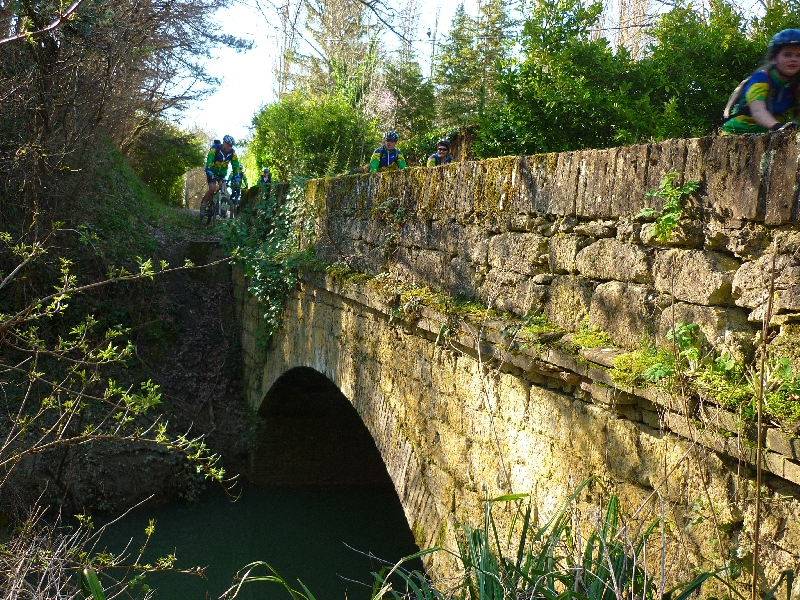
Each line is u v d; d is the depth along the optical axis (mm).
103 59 11516
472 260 5297
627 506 3564
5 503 9062
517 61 9211
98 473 11930
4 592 4824
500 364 4676
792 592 2656
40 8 7426
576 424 3977
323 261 9000
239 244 12727
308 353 9922
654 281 3543
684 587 3084
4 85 9938
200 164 26562
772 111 3688
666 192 3391
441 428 5637
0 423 11273
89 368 12828
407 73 22766
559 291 4277
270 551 12094
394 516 13648
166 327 15094
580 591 3240
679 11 9039
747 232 3051
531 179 4566
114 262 14445
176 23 15648
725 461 3018
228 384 14883
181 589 10734
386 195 6969
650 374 3258
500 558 3557
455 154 13445
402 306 5988
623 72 8695
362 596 10812
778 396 2773
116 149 19594
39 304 4898
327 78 21297
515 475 4590
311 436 14227
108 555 5523
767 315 2730
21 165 10875
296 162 17188
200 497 13430
